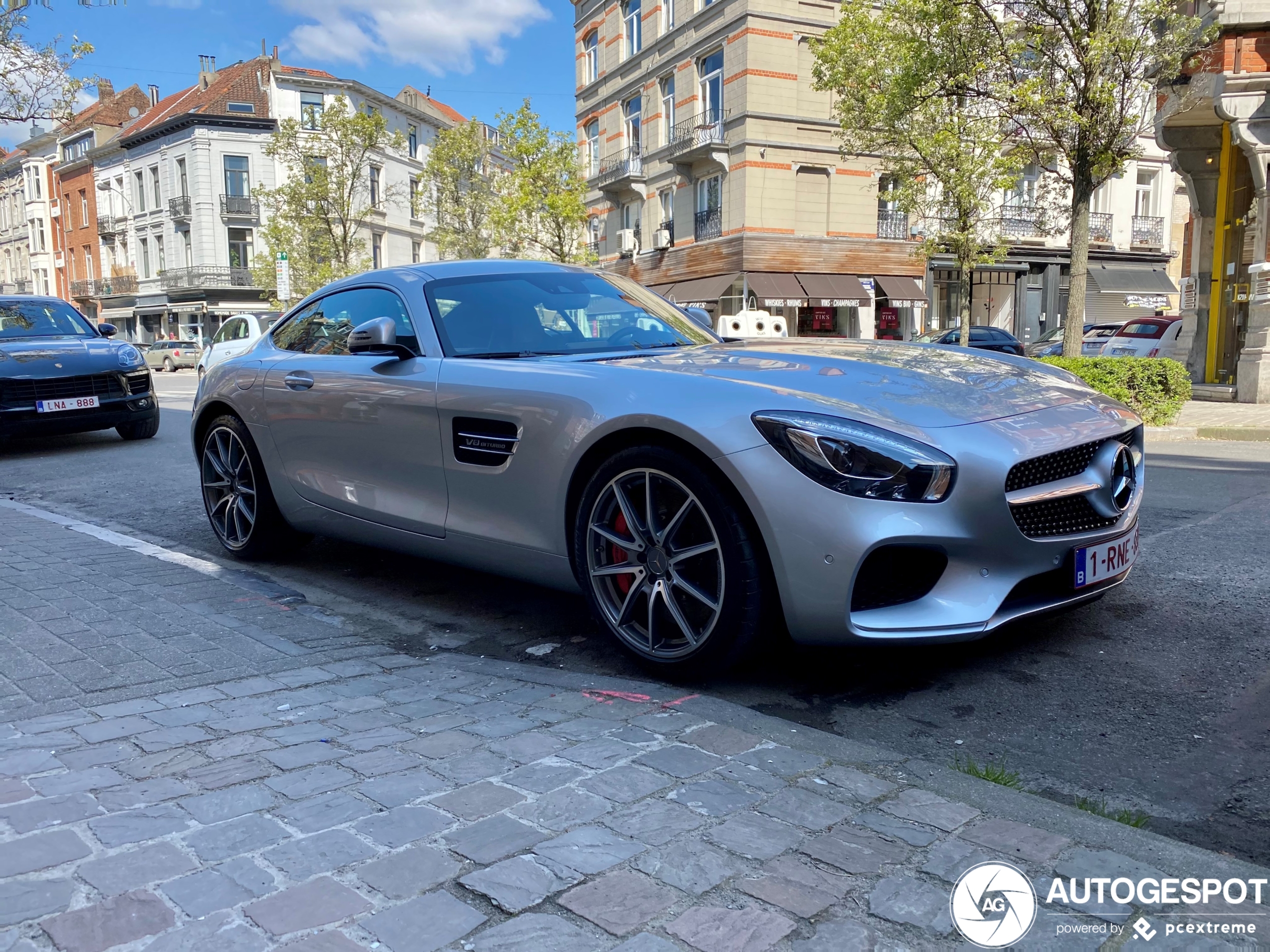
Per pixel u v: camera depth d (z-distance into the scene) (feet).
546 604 11.84
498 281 11.98
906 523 7.54
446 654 10.03
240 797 5.92
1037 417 8.51
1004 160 49.44
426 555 11.12
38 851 5.21
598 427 8.77
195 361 128.47
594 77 105.09
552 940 4.38
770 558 7.72
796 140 80.84
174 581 12.71
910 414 8.12
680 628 8.43
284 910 4.63
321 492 12.35
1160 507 17.10
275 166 142.51
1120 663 9.13
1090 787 6.73
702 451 7.95
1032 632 10.03
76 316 31.86
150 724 7.36
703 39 83.46
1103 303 100.89
